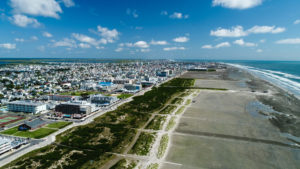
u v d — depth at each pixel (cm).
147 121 14900
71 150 10300
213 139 11425
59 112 17012
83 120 15412
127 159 9319
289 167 8519
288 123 14000
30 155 9725
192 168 8512
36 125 13688
